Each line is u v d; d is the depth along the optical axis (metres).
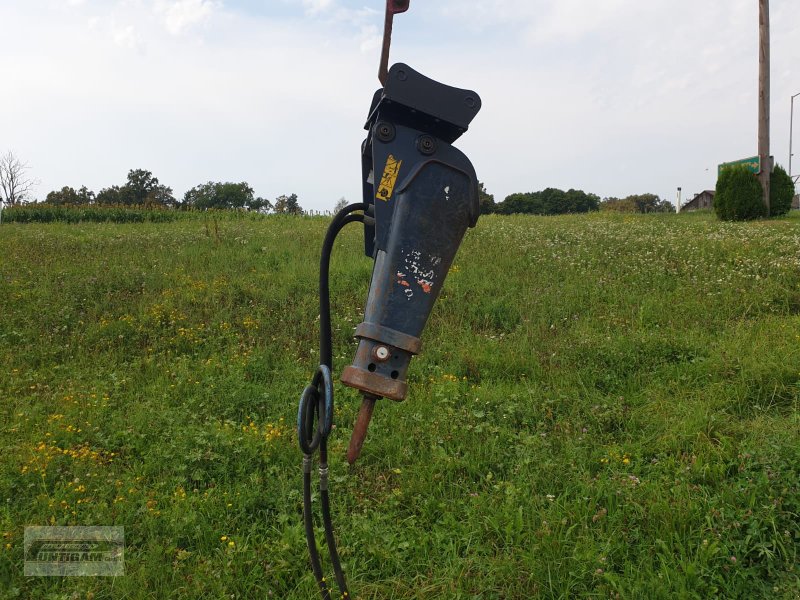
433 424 4.77
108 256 9.90
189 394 5.45
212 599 3.11
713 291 7.79
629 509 3.61
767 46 17.92
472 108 1.99
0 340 6.64
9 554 3.35
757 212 17.70
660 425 4.59
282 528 3.71
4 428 4.77
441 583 3.17
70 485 3.98
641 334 6.25
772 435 4.14
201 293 7.95
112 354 6.41
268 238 11.77
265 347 6.52
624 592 2.99
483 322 7.26
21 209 18.61
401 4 2.06
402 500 3.93
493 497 3.84
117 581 3.18
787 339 5.80
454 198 1.98
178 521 3.61
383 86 2.08
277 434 4.61
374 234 2.25
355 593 3.11
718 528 3.33
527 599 3.09
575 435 4.60
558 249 10.52
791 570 3.07
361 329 1.94
